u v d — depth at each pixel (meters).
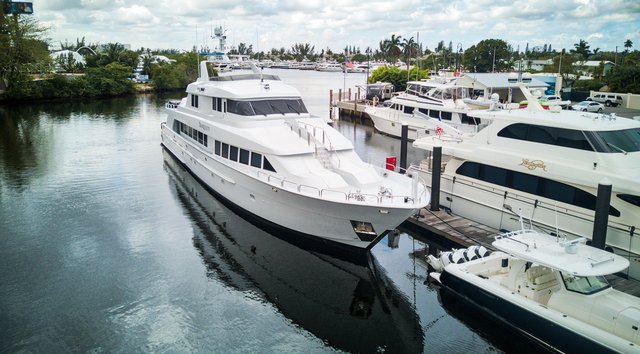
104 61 89.00
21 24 59.03
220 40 29.81
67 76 69.75
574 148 14.45
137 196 21.16
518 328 10.99
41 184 22.97
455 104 32.28
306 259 15.31
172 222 18.06
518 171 15.76
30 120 44.19
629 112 41.75
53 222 17.95
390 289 13.55
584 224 14.08
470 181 17.31
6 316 11.65
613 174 13.38
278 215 16.23
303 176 15.03
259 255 15.47
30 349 10.42
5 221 18.00
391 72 62.47
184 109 24.67
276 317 12.02
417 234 16.95
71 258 14.92
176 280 13.66
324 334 11.39
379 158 29.83
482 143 17.30
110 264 14.55
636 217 12.98
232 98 18.52
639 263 12.98
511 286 11.48
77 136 35.78
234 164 17.86
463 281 12.24
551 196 14.96
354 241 14.75
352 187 15.05
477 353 10.84
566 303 10.38
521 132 15.92
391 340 11.24
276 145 16.36
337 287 13.64
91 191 21.91
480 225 16.72
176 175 24.70
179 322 11.61
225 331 11.33
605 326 9.74
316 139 16.77
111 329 11.22
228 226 17.73
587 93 52.75
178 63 87.31
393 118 36.56
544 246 11.23
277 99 19.14
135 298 12.61
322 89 84.19
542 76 47.12
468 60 80.12
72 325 11.34
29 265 14.38
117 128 39.75
